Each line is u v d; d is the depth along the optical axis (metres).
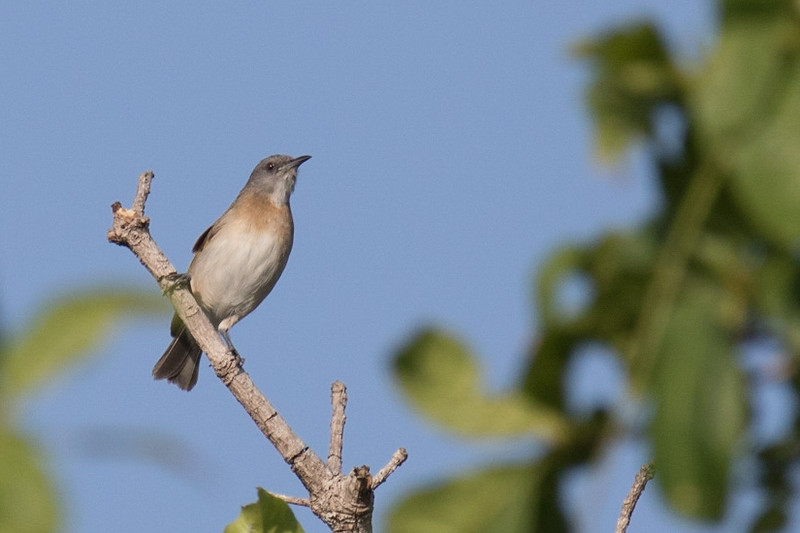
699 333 2.38
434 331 2.54
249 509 5.52
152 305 2.26
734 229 2.42
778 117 2.30
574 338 2.47
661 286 2.43
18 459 2.18
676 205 2.48
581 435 2.47
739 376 2.34
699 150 2.44
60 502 2.18
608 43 2.50
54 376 2.22
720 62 2.36
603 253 2.46
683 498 2.26
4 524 2.17
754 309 2.39
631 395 2.40
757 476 2.96
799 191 2.24
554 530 2.48
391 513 2.49
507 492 2.48
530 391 2.54
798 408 2.74
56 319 2.24
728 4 2.37
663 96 2.54
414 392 2.53
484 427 2.50
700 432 2.30
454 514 2.49
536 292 2.49
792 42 2.33
